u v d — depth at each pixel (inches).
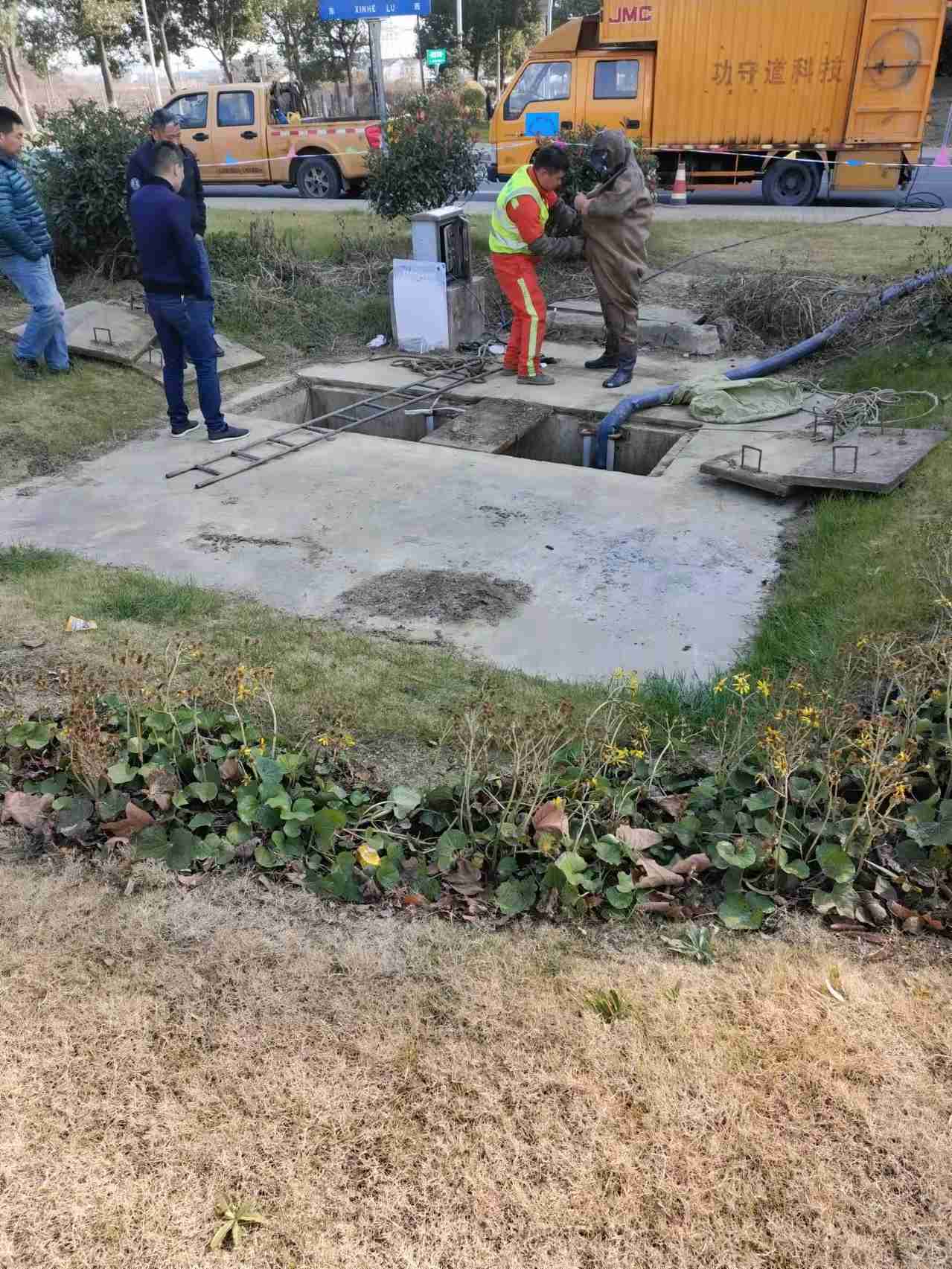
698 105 563.5
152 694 140.8
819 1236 77.5
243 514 222.2
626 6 547.2
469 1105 88.2
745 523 210.2
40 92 1788.9
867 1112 86.9
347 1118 87.2
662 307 370.9
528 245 286.5
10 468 250.5
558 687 150.6
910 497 207.2
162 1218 79.5
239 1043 94.6
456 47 1306.6
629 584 185.8
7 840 122.7
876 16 518.3
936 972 101.6
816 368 312.7
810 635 160.7
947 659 136.9
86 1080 91.0
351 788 129.3
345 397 319.0
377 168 420.2
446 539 207.0
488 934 107.9
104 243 386.9
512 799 121.9
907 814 119.7
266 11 1406.3
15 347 311.7
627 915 109.7
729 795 126.4
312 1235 78.0
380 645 164.7
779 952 104.5
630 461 279.1
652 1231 77.9
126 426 281.1
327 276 403.2
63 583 186.2
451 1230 78.2
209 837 121.0
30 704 147.7
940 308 303.3
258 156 643.5
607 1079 90.3
